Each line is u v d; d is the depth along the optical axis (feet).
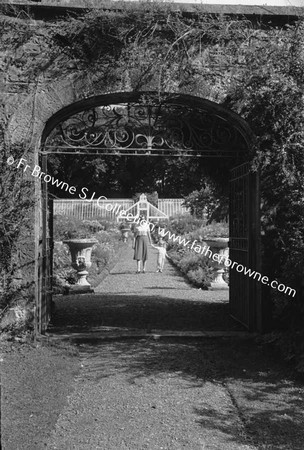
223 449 12.24
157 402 15.12
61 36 21.11
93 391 15.96
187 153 24.26
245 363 18.67
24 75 21.25
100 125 23.77
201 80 21.74
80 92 21.42
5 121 21.01
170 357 19.39
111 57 21.43
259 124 21.44
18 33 21.18
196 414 14.30
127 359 19.16
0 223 19.66
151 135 23.98
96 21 20.84
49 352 19.66
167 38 21.62
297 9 21.45
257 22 21.95
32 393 15.24
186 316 27.58
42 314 22.84
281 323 22.04
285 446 12.37
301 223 18.63
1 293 20.43
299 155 19.39
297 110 19.58
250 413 14.29
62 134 23.70
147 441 12.62
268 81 19.47
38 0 21.53
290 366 18.26
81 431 13.12
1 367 17.74
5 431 12.50
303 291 19.19
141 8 20.81
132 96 22.21
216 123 24.53
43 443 12.00
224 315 27.84
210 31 21.35
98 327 24.16
